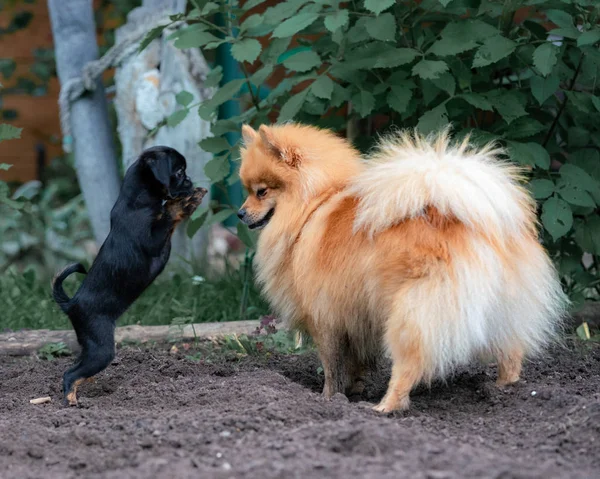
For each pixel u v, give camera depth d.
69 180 13.27
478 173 4.70
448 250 4.59
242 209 5.44
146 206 5.44
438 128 5.96
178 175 5.48
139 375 6.05
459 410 5.12
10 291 8.48
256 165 5.35
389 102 6.26
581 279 7.00
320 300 5.14
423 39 6.46
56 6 8.89
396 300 4.67
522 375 5.77
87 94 9.12
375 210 4.79
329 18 5.89
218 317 7.63
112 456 4.10
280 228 5.30
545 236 6.82
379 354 5.38
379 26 5.88
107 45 12.06
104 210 9.33
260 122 6.97
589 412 4.48
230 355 6.52
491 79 6.84
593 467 3.88
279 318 6.49
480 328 4.55
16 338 6.86
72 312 5.36
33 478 3.83
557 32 5.80
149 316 7.55
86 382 5.88
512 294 4.74
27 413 5.15
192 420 4.52
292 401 4.81
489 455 3.89
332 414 4.63
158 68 8.67
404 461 3.72
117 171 9.49
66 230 11.27
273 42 6.76
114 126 12.12
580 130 6.75
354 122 7.77
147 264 5.44
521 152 6.07
